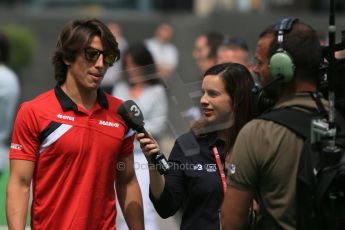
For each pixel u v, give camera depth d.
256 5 29.83
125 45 27.02
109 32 7.89
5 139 13.73
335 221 6.60
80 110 7.87
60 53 7.90
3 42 13.72
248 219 7.26
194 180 8.42
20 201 7.84
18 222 7.78
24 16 29.98
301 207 6.74
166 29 26.98
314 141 6.79
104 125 7.96
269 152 6.93
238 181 7.05
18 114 7.91
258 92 7.42
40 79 28.95
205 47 14.23
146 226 10.47
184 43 28.34
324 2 29.11
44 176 7.86
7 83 13.59
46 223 7.87
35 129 7.80
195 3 31.36
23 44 28.12
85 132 7.86
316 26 27.50
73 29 7.84
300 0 29.09
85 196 7.83
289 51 7.09
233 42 12.24
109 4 31.61
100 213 7.97
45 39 29.69
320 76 7.22
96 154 7.89
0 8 30.36
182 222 8.57
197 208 8.44
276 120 7.00
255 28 27.98
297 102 7.13
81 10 31.38
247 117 8.46
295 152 6.92
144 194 9.84
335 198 6.59
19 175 7.86
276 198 6.96
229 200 7.13
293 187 6.91
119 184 8.35
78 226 7.79
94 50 7.79
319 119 6.96
